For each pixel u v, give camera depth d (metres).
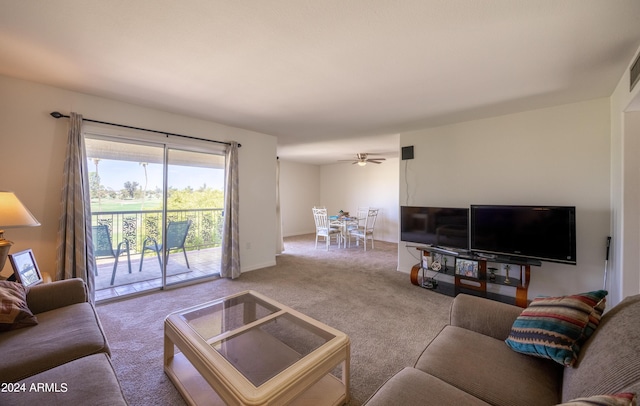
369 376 1.82
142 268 3.39
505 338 1.47
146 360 1.96
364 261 5.06
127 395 1.62
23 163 2.51
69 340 1.39
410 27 1.68
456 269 3.38
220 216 4.10
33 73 2.35
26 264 2.10
